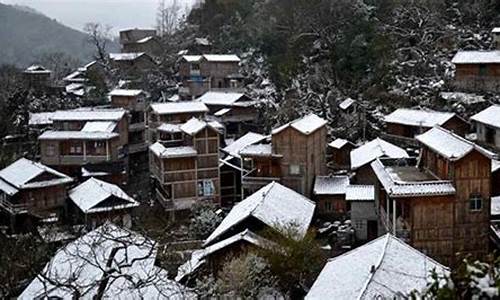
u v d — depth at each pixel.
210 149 43.94
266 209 30.44
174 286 20.67
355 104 54.53
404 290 18.20
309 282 27.03
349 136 51.94
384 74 57.44
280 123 57.25
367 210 35.03
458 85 52.66
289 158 41.22
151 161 48.66
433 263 20.27
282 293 26.17
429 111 48.59
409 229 27.39
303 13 68.94
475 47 58.19
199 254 29.52
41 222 40.09
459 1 65.19
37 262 23.89
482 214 27.34
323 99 57.75
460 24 62.81
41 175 42.31
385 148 41.31
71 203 43.12
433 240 27.33
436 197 27.12
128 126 57.44
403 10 64.19
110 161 51.28
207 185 44.12
